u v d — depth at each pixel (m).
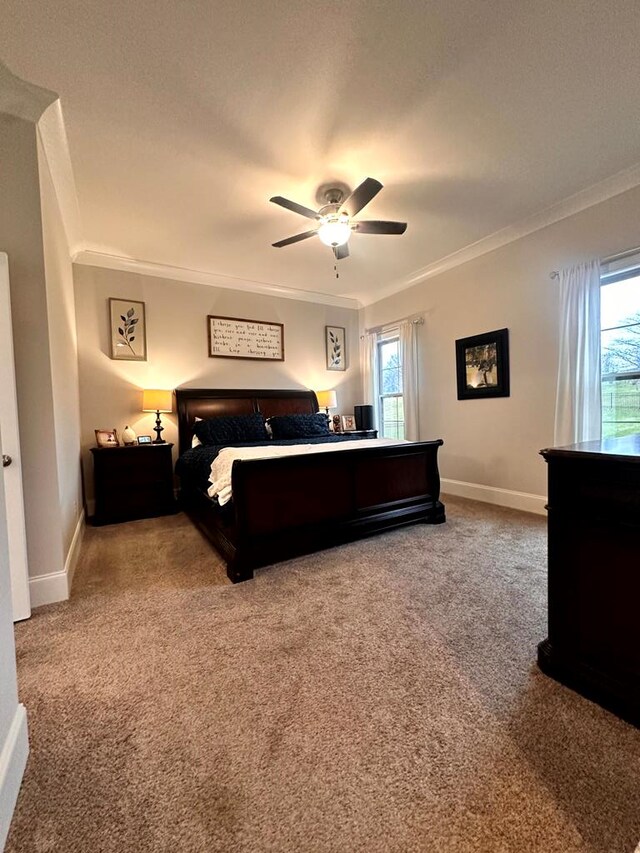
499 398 3.72
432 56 1.69
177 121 2.02
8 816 0.91
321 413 4.95
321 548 2.56
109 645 1.62
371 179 2.15
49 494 2.03
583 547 1.28
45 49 1.59
